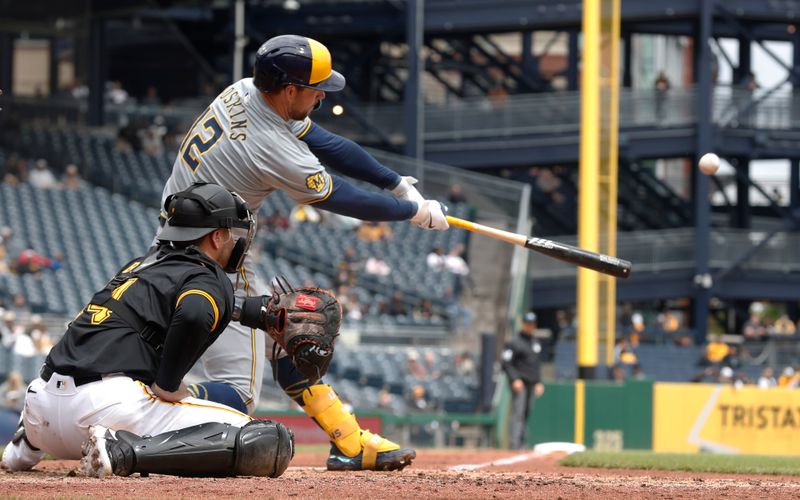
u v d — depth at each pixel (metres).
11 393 47.38
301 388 18.72
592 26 55.66
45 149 99.62
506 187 88.25
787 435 55.75
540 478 18.03
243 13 107.12
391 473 18.44
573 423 53.97
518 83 120.56
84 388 14.98
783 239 106.62
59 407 15.10
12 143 100.56
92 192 90.69
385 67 122.00
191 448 15.11
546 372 88.00
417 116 102.81
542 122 104.56
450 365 66.62
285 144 17.41
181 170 17.83
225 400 17.39
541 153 104.75
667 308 121.81
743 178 110.88
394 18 106.69
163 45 116.88
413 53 103.31
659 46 162.75
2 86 112.81
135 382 15.12
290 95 17.30
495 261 87.50
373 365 66.56
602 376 56.44
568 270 101.75
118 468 14.84
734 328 125.69
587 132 55.88
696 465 24.28
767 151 106.69
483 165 105.25
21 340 59.84
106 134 109.12
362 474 18.09
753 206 126.88
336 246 87.00
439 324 75.88
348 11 107.38
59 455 15.89
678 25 111.12
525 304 84.31
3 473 17.02
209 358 17.77
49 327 63.91
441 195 91.19
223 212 15.65
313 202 17.89
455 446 56.12
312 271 85.19
